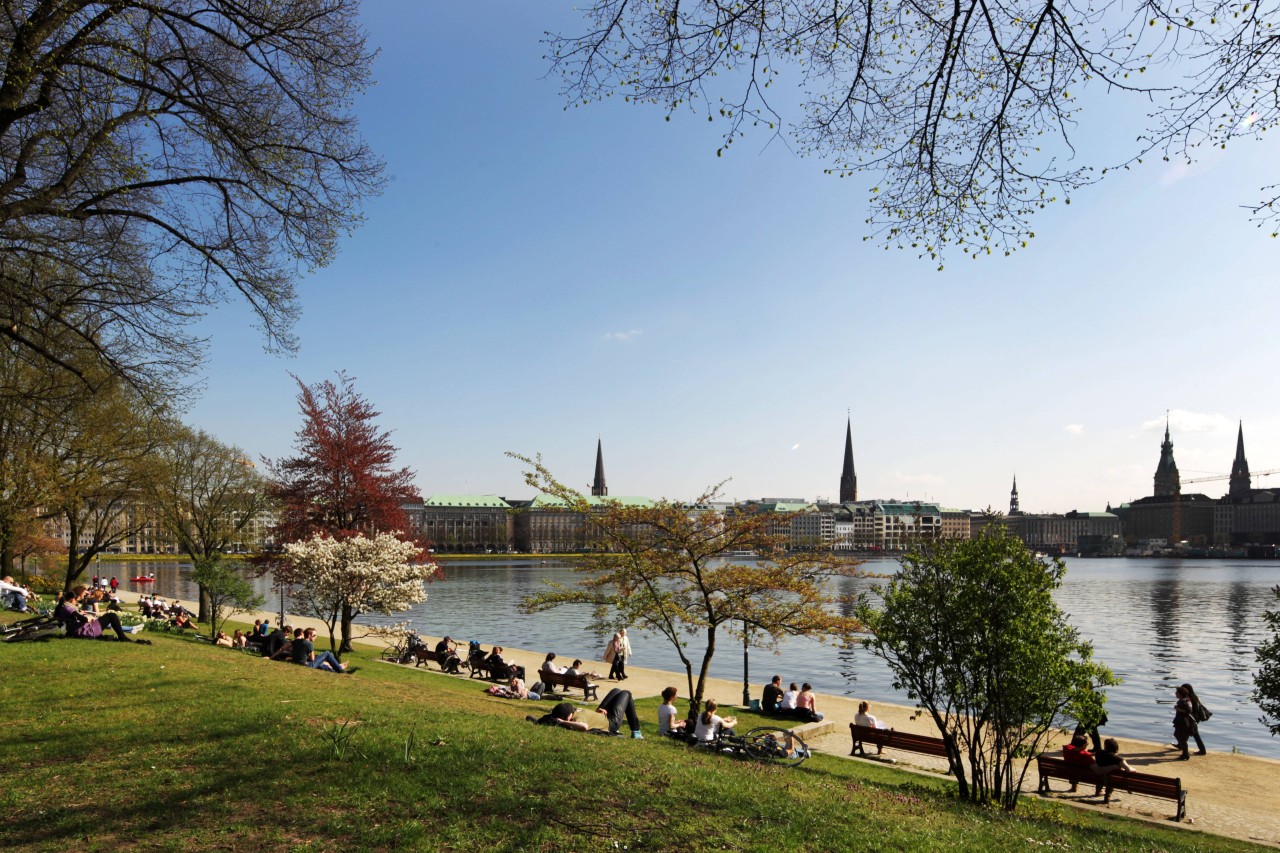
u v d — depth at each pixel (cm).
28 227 1648
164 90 1354
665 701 1883
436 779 964
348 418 4116
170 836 773
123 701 1368
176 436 3800
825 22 991
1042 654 1377
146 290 1739
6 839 756
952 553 1504
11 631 2162
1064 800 1769
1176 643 5875
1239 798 1848
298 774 969
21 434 3228
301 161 1538
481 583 13238
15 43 1169
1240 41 859
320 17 1433
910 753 2180
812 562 2152
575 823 849
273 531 4006
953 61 976
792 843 843
